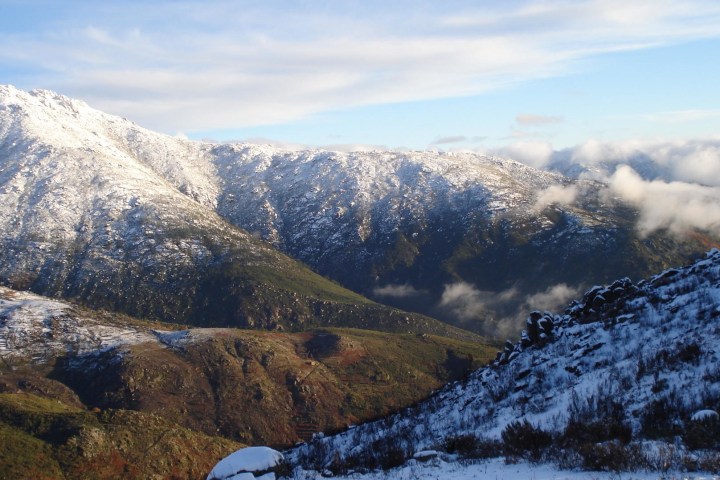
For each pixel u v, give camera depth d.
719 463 11.21
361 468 16.73
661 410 15.02
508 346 32.56
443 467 14.84
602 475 11.80
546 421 17.66
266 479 15.86
